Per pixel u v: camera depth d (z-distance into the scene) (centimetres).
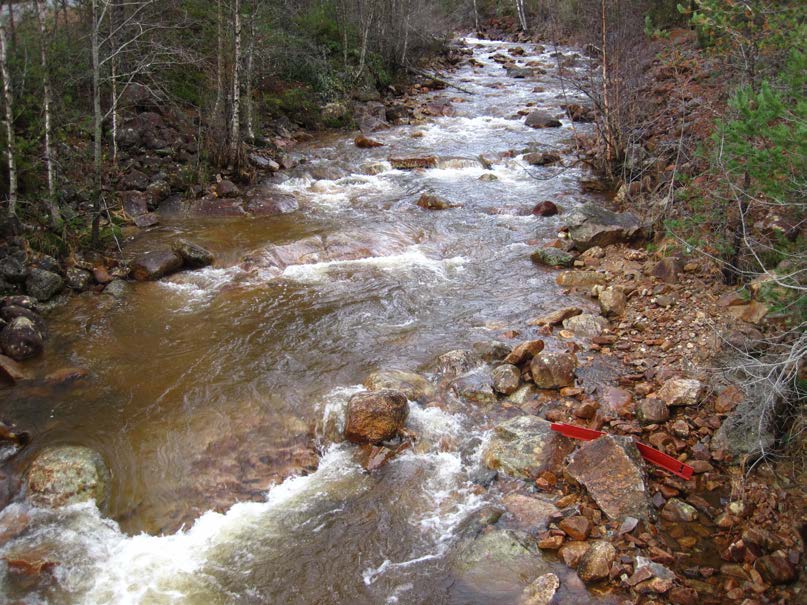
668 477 593
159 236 1191
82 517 602
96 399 750
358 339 868
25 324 828
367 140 1812
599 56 1716
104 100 1454
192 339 873
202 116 1634
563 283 1002
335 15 2600
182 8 1669
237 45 1488
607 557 505
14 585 532
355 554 550
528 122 1988
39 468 632
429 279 1044
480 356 807
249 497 625
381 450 666
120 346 855
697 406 667
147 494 626
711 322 787
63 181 1198
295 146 1825
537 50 3306
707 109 1077
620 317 877
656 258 1005
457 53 3250
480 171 1600
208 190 1391
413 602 501
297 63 2150
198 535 580
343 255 1130
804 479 551
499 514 578
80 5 1443
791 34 702
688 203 993
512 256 1120
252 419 713
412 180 1538
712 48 919
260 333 886
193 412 725
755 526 529
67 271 998
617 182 1401
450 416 714
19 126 1209
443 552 545
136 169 1373
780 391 561
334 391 754
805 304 598
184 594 520
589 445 614
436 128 2012
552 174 1541
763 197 792
